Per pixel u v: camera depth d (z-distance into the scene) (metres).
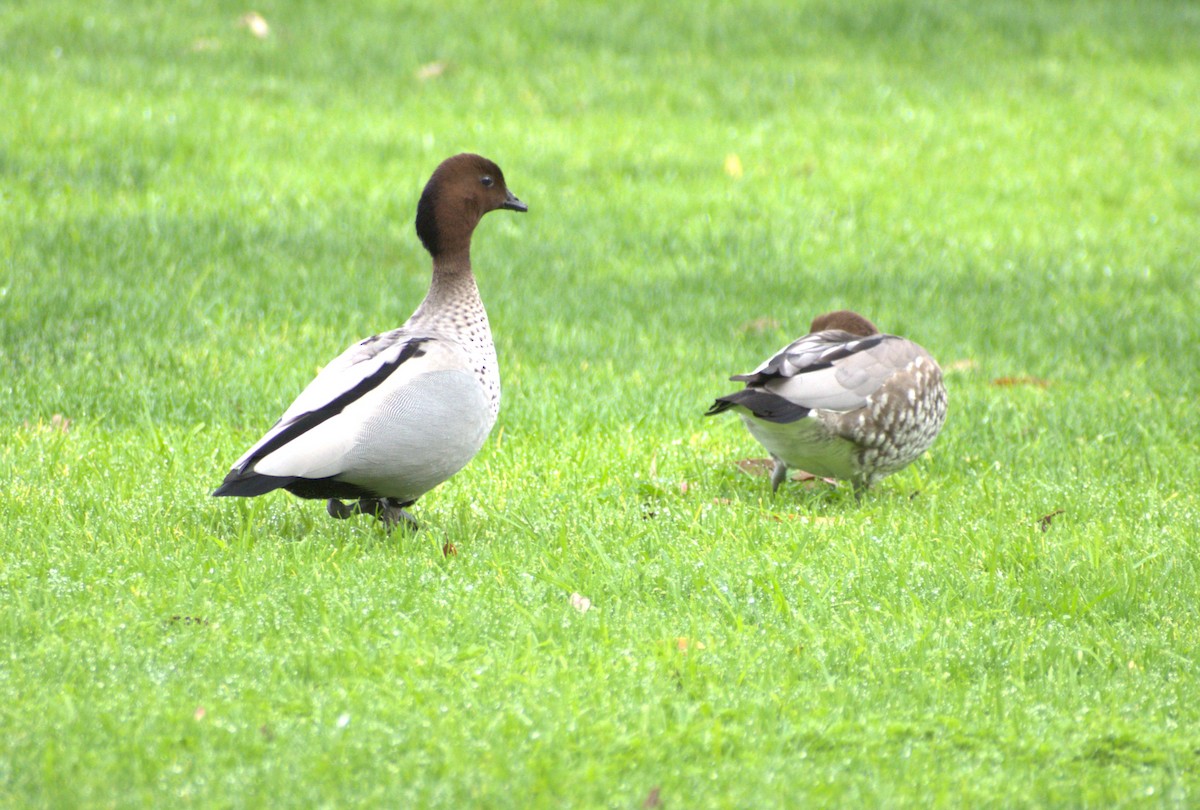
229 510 9.36
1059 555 8.88
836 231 20.28
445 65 26.80
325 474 8.28
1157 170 24.09
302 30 28.38
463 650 6.85
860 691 6.67
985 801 5.57
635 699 6.40
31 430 11.02
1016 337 16.00
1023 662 7.14
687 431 12.20
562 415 12.30
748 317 16.55
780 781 5.63
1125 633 7.69
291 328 14.69
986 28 31.39
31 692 6.14
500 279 17.45
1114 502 10.18
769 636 7.33
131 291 15.01
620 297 17.05
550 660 6.82
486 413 9.02
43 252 16.14
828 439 10.16
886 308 16.92
